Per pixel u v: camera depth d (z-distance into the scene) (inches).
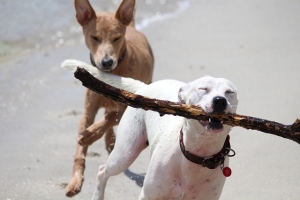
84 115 307.1
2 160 309.9
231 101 194.9
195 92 195.6
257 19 572.1
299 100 370.6
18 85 426.0
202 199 207.2
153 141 217.9
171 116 217.9
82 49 503.8
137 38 348.8
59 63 471.8
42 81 433.7
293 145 309.6
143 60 333.4
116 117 289.4
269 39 507.5
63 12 598.2
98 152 322.3
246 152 304.8
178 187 204.4
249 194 264.1
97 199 249.1
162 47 499.2
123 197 269.9
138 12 625.3
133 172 295.7
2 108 384.5
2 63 476.4
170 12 623.5
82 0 325.1
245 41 506.6
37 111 378.6
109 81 255.9
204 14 605.6
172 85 239.0
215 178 203.5
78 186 273.0
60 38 535.2
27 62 476.7
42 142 334.0
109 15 330.0
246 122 184.7
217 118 185.0
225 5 637.9
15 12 596.1
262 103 368.5
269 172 283.0
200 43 506.6
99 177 250.5
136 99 187.3
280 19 568.1
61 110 380.2
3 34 543.5
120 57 315.3
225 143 200.4
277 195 261.4
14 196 272.1
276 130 183.9
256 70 433.7
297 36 511.8
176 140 204.8
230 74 427.2
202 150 196.9
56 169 301.7
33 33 546.9
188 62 456.8
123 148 235.8
